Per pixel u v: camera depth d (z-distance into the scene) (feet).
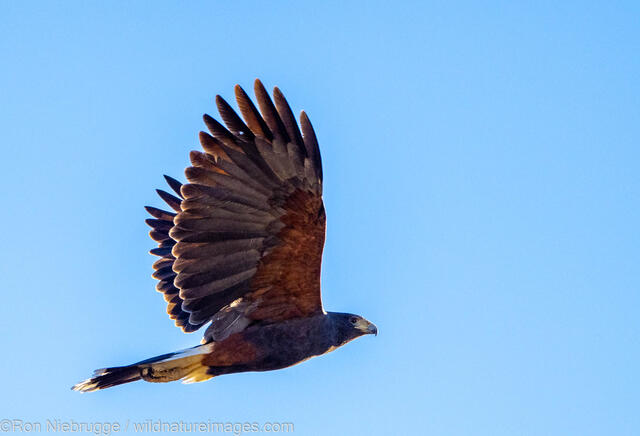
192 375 49.08
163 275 54.49
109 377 47.85
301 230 46.93
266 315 49.34
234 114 45.21
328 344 50.21
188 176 45.60
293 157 45.55
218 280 47.70
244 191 46.01
